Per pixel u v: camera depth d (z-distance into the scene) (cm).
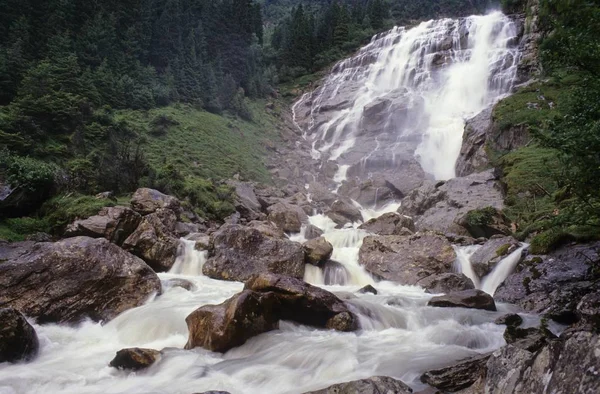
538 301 1249
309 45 6097
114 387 769
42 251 1224
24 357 903
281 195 3120
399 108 4425
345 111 4888
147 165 2425
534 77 3888
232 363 848
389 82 5181
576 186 888
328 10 7188
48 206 1748
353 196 3262
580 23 850
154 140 3172
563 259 1384
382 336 1000
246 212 2577
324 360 835
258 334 952
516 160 2406
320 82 5619
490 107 3584
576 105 877
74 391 759
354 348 893
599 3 818
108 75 3328
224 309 926
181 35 4625
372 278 1722
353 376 769
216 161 3312
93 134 2566
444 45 5128
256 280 1073
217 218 2398
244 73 5022
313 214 2886
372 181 3297
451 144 3894
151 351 854
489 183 2497
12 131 2092
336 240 2208
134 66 3822
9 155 1825
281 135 4478
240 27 5425
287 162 3934
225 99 4372
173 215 1980
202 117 3856
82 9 3691
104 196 1928
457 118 4150
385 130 4391
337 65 5831
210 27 5003
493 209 2050
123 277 1243
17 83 2602
